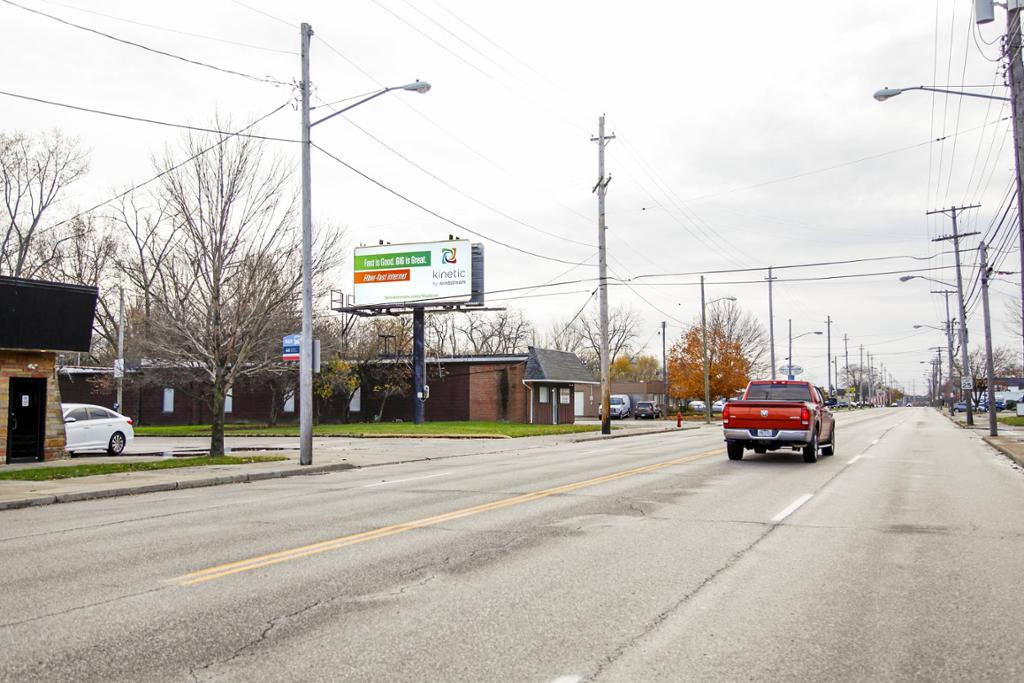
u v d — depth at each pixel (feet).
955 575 24.72
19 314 65.00
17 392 66.85
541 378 158.40
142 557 27.45
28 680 15.52
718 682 15.60
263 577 24.12
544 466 64.34
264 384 151.23
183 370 117.80
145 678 15.65
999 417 219.41
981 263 123.95
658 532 31.89
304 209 69.46
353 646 17.58
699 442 101.65
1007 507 40.22
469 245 141.69
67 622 19.40
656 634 18.53
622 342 336.90
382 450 90.74
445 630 18.76
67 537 32.12
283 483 56.08
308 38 69.21
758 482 50.70
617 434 123.85
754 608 20.80
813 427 65.36
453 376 162.20
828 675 16.03
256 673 15.92
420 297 143.54
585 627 19.04
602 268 125.90
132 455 85.10
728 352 228.02
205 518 37.14
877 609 20.83
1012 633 18.86
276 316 80.69
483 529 32.55
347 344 171.53
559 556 27.14
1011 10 64.03
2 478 54.49
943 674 16.16
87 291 69.56
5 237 133.80
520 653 17.17
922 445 94.48
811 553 27.91
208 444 106.42
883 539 30.76
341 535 31.42
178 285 73.56
